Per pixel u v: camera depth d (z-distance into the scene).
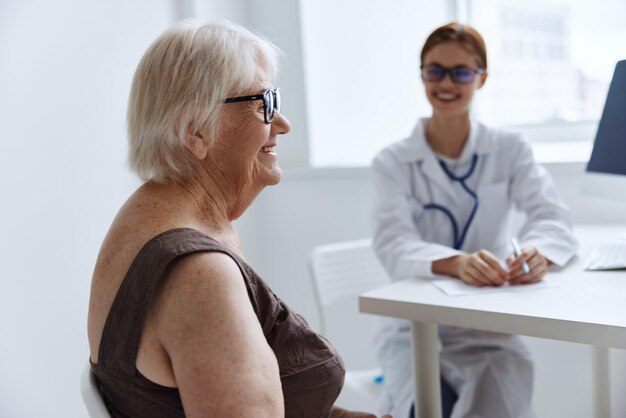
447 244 1.79
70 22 2.01
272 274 2.74
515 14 2.41
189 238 0.83
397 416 1.57
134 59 2.23
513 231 2.13
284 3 2.53
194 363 0.78
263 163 1.03
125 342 0.83
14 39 1.85
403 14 2.51
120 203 2.20
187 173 0.93
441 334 1.71
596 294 1.25
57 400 2.01
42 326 1.96
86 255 2.09
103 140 2.13
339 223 2.53
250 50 0.96
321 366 0.97
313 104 2.59
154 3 2.29
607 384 1.81
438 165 1.78
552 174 2.07
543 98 2.39
